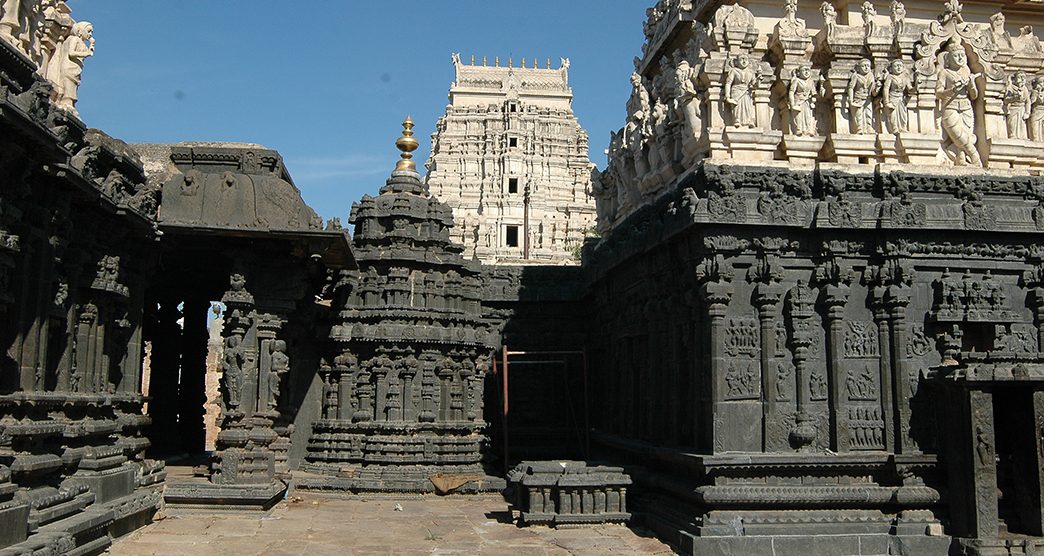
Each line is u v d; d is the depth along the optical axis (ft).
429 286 82.12
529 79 249.96
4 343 40.14
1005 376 47.98
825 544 48.75
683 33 66.44
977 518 47.98
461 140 240.32
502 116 240.73
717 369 51.55
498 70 249.75
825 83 56.49
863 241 53.52
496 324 93.81
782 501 49.88
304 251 65.00
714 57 55.42
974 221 53.78
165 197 61.05
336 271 81.20
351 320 80.79
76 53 48.67
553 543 52.49
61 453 46.01
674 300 58.85
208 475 67.56
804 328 52.54
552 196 236.22
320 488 74.33
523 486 59.47
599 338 83.87
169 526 56.44
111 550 48.03
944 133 57.52
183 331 94.22
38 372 42.57
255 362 66.44
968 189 54.44
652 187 66.80
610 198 81.97
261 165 66.03
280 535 54.39
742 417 51.47
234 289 65.51
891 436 52.01
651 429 62.39
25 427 39.88
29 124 35.83
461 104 247.50
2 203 36.81
